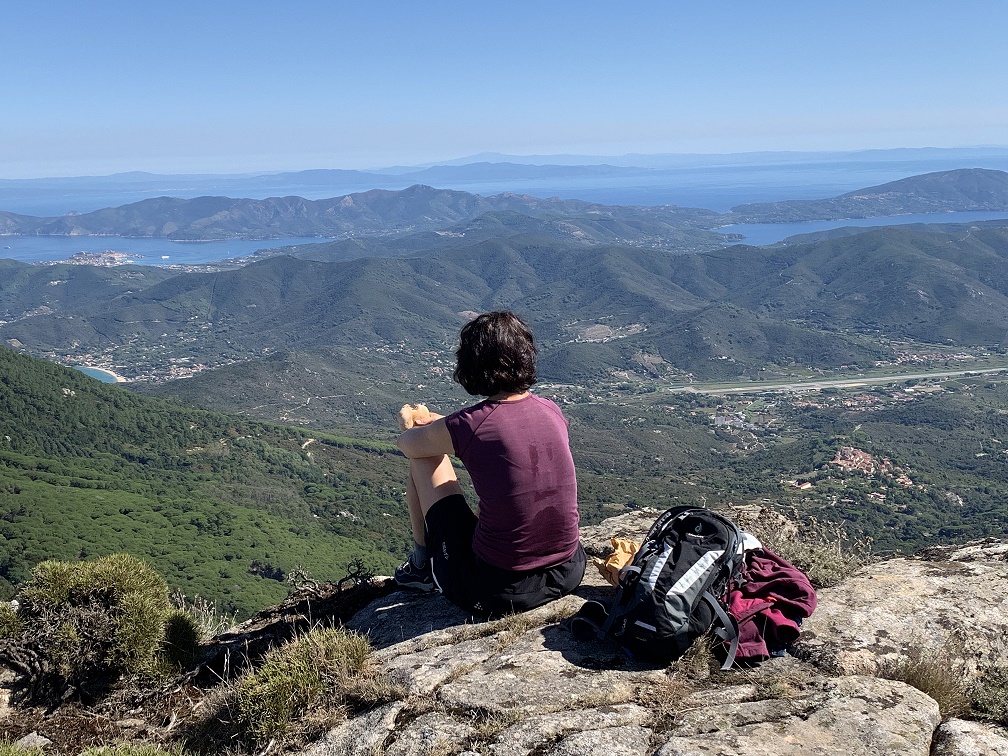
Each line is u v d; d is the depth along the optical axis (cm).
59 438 15138
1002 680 330
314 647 386
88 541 8375
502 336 409
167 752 376
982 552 486
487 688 344
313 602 546
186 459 14925
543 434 409
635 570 379
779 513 602
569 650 378
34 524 8769
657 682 342
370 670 382
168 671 469
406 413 495
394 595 521
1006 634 377
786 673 345
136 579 510
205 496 12119
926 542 10038
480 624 422
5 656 466
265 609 574
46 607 478
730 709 311
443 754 302
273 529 9744
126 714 451
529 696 335
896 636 373
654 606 356
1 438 14100
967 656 362
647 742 293
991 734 288
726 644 357
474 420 409
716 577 371
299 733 347
